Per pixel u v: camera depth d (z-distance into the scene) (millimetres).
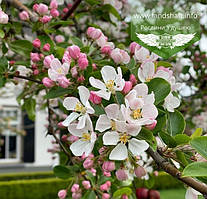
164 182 11219
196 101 3994
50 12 2031
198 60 3684
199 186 1090
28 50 2064
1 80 1925
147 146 1120
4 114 11375
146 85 1218
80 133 1246
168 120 1377
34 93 2748
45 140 11742
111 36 3152
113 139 1145
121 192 2014
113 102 1225
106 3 2453
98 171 2150
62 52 1863
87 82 1409
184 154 1271
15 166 11680
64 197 2193
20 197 9953
